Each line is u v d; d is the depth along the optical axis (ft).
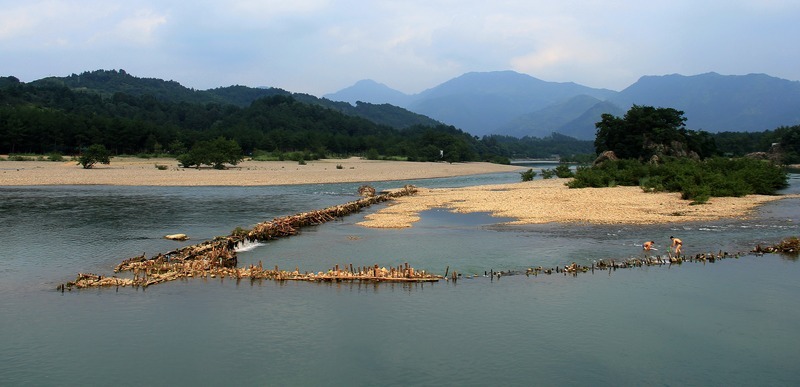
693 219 191.62
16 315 97.66
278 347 83.82
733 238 157.89
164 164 577.02
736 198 249.55
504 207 231.09
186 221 204.85
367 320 94.73
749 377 73.97
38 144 647.97
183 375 75.00
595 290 110.11
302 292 111.04
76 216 216.74
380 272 118.62
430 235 170.60
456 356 80.33
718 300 103.45
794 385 71.67
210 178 418.72
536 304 102.06
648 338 86.28
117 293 110.63
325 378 73.92
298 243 161.07
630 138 473.26
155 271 124.36
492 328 90.58
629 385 71.82
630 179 319.47
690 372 75.31
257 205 258.16
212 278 121.39
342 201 277.64
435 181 451.53
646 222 186.80
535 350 82.17
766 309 98.58
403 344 84.64
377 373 75.31
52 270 128.57
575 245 151.02
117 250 151.23
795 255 137.28
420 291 110.93
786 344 83.97
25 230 183.01
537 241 157.58
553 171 476.54
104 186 361.92
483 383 72.33
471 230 178.29
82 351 82.64
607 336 87.04
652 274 121.39
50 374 75.41
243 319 95.55
